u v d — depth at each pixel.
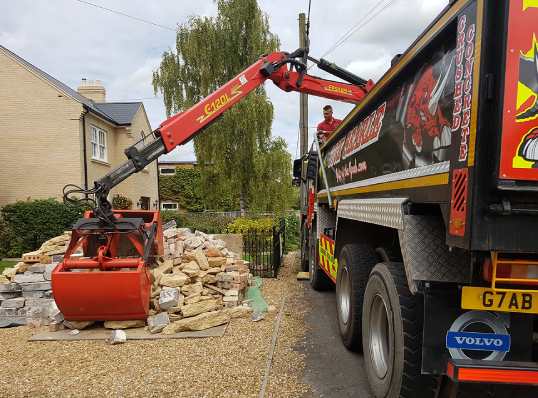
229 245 9.81
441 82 2.54
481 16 2.00
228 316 5.64
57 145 16.50
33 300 5.89
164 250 7.06
